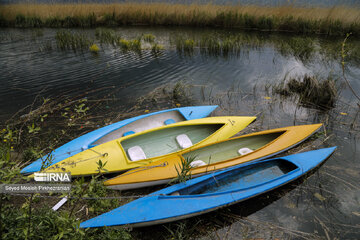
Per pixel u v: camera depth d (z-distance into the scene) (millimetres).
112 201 4477
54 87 9062
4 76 9828
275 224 4242
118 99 8367
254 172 5301
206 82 9781
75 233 3383
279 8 18125
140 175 4844
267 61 11906
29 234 3055
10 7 18844
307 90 8531
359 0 18750
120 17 18938
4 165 4996
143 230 4090
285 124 7148
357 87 9164
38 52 12656
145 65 11375
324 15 16812
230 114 7664
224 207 4387
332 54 12430
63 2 21250
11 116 7148
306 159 5395
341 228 4180
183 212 4066
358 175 5273
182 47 13875
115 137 6297
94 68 10898
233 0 20328
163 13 18875
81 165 4992
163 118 7105
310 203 4641
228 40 13883
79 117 6898
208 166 5059
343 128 6867
